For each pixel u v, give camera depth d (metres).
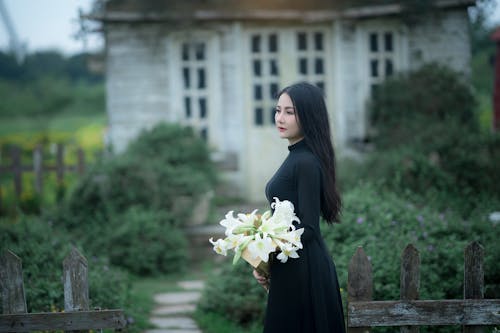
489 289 3.94
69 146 14.96
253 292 4.72
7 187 9.80
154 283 6.59
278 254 2.75
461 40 9.95
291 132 2.89
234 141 10.02
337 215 3.03
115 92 9.75
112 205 7.36
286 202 2.71
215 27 9.80
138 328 4.52
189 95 9.92
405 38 10.01
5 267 3.05
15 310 3.07
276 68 10.30
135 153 8.56
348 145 10.00
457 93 9.27
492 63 10.61
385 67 10.17
